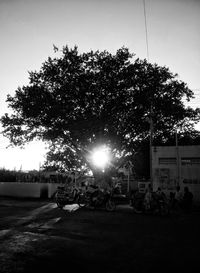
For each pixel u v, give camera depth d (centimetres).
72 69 3083
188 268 583
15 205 2053
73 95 3019
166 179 2492
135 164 3922
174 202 2012
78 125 2908
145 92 3030
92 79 3023
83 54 3102
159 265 602
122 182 4388
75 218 1371
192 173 2445
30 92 3022
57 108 2891
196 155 2456
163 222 1302
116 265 598
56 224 1155
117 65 3047
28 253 674
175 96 3189
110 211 1778
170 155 2516
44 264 590
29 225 1117
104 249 736
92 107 3052
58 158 3484
